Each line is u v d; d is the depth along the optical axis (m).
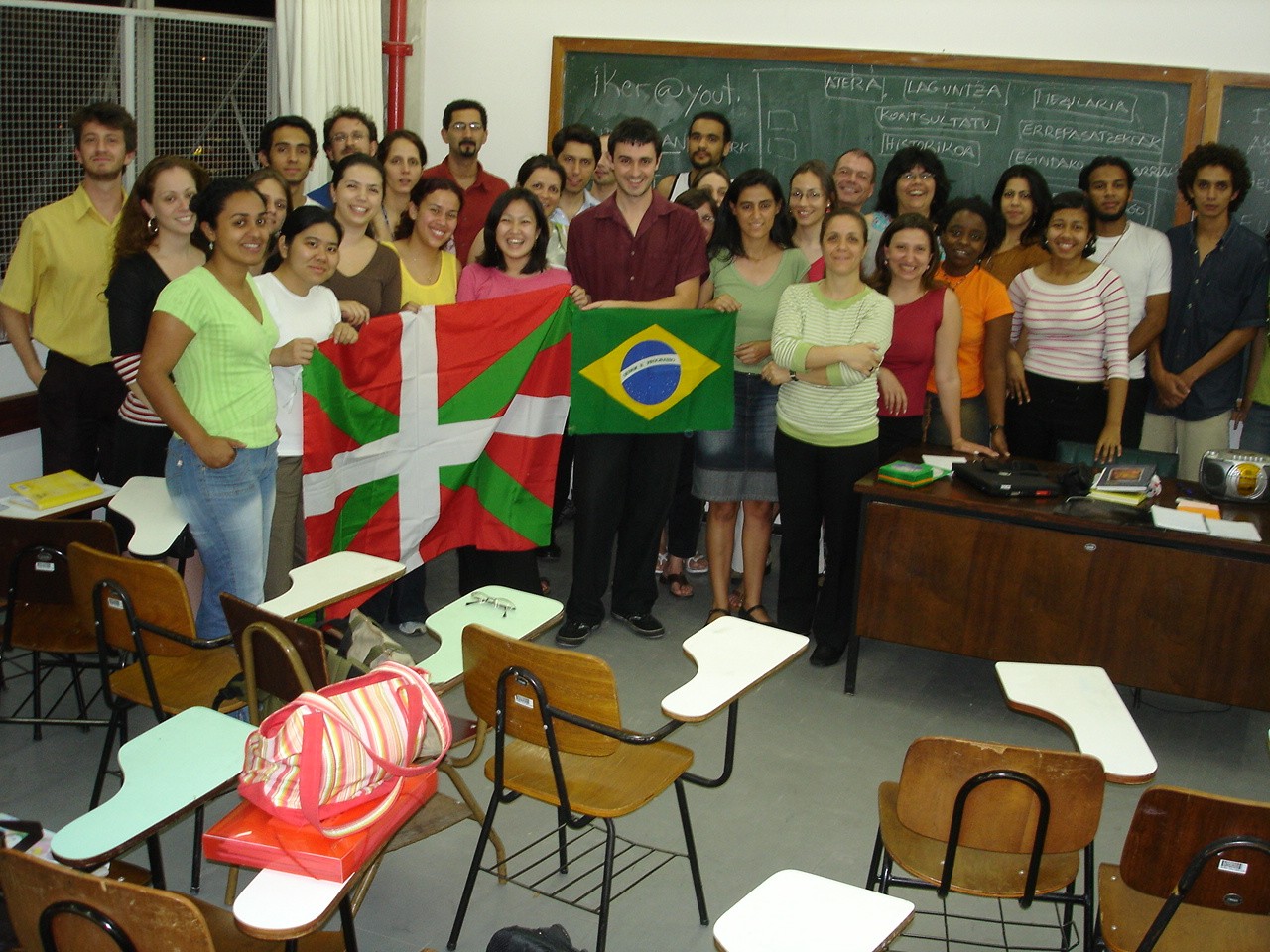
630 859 2.96
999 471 3.79
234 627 2.51
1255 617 3.43
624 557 4.32
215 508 3.00
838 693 3.97
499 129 6.07
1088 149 5.22
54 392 3.90
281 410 3.45
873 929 1.76
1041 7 5.16
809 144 5.59
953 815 2.15
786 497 4.09
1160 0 5.00
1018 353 4.59
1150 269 4.59
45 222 3.75
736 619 2.75
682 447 4.61
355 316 3.54
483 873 2.88
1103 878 2.31
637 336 3.96
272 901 1.78
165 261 3.53
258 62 5.24
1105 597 3.58
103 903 1.64
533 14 5.87
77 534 3.00
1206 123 5.04
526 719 2.42
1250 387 4.68
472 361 3.74
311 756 1.88
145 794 1.95
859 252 3.80
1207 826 1.97
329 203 4.50
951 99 5.34
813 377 3.85
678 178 5.71
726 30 5.61
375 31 5.59
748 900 1.81
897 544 3.79
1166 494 3.89
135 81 4.61
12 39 4.09
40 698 3.45
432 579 4.79
